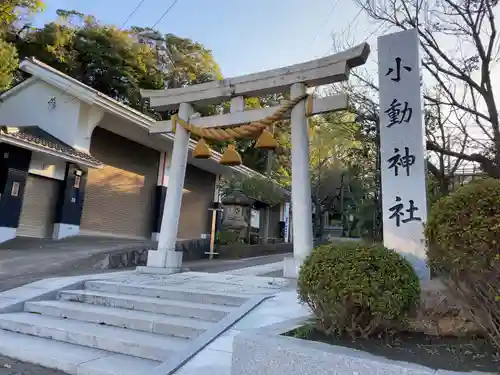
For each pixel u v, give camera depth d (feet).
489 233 7.90
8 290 19.75
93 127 48.73
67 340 15.06
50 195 45.60
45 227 44.83
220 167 68.03
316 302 9.80
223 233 53.31
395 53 16.21
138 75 69.97
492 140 26.78
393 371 7.39
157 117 72.08
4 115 51.49
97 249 38.29
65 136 47.06
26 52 60.85
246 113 26.86
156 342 13.84
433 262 9.00
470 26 28.04
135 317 16.02
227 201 57.93
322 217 53.93
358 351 8.32
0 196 39.86
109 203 53.21
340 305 9.37
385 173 15.33
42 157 43.93
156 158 61.46
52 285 20.42
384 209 15.03
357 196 45.44
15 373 12.47
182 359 10.82
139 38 75.61
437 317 10.40
